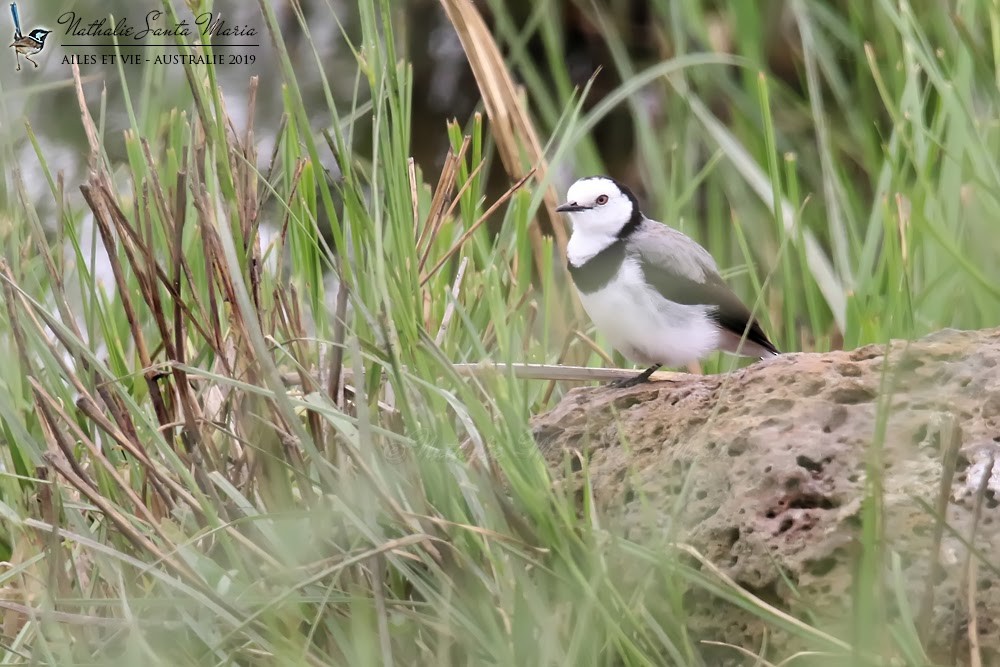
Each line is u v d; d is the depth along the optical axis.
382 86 7.54
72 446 8.05
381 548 6.02
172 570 6.66
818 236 12.70
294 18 17.64
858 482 6.34
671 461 6.91
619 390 8.12
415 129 17.44
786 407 6.91
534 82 12.59
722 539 6.40
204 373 6.68
